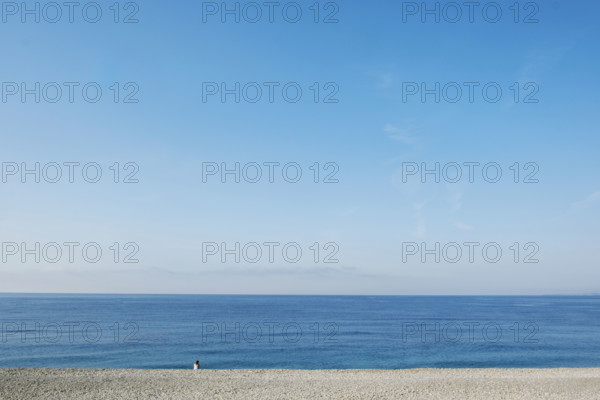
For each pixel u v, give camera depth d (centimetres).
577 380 2002
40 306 12512
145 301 17938
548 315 10056
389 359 3825
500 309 12862
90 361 3612
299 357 3916
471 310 12238
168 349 4284
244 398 1666
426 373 2269
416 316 9600
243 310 11381
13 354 3925
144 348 4316
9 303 14462
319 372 2298
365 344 4775
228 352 4156
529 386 1872
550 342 4966
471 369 2439
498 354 4097
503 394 1738
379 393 1753
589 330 6419
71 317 8400
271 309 12075
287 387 1848
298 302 18212
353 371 2339
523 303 18200
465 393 1753
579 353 4159
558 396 1702
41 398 1616
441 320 8425
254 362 3669
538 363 3628
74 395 1667
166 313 9825
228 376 2116
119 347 4362
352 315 9806
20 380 1877
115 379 1961
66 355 3888
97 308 11600
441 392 1769
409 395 1722
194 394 1719
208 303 16138
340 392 1766
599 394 1734
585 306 15200
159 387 1825
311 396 1703
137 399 1633
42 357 3778
